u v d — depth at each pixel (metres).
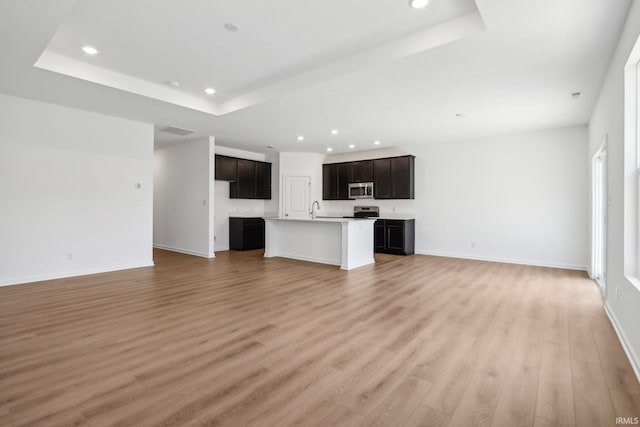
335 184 8.29
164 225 7.61
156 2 2.45
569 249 5.47
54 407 1.69
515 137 5.97
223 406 1.72
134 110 4.69
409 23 2.74
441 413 1.67
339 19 2.67
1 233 4.09
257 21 2.70
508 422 1.60
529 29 2.51
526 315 3.13
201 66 3.58
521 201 5.91
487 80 3.49
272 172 8.61
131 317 3.04
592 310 3.28
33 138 4.30
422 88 3.72
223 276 4.80
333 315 3.13
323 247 6.00
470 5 2.49
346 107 4.45
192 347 2.42
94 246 4.92
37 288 4.04
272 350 2.38
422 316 3.11
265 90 4.16
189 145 6.91
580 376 2.03
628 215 2.48
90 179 4.85
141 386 1.90
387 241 7.16
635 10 2.12
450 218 6.75
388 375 2.04
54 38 3.01
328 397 1.80
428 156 7.05
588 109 4.49
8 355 2.27
